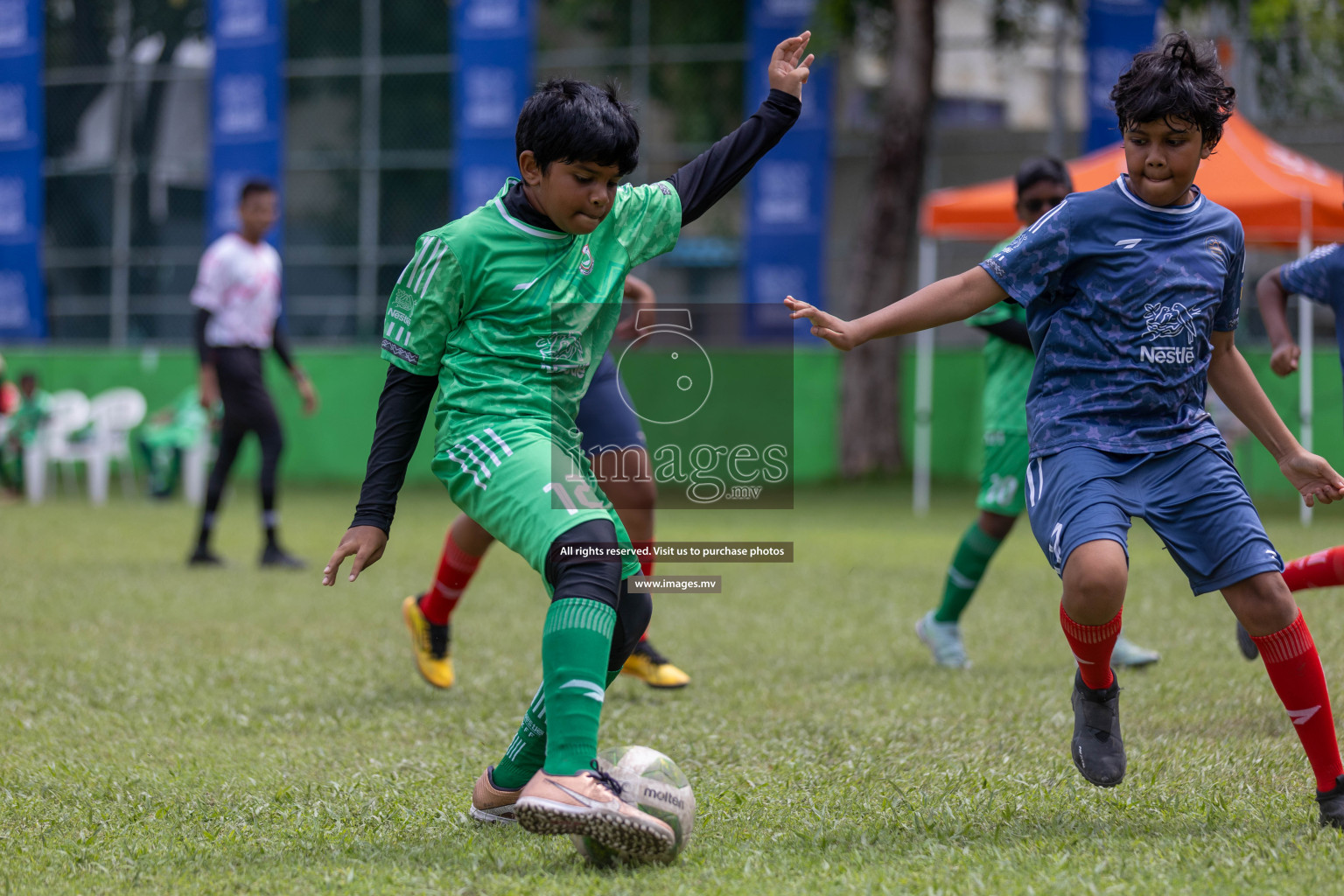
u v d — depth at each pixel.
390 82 62.28
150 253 64.44
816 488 57.41
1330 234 37.78
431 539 39.16
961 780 12.30
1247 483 51.25
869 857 9.94
